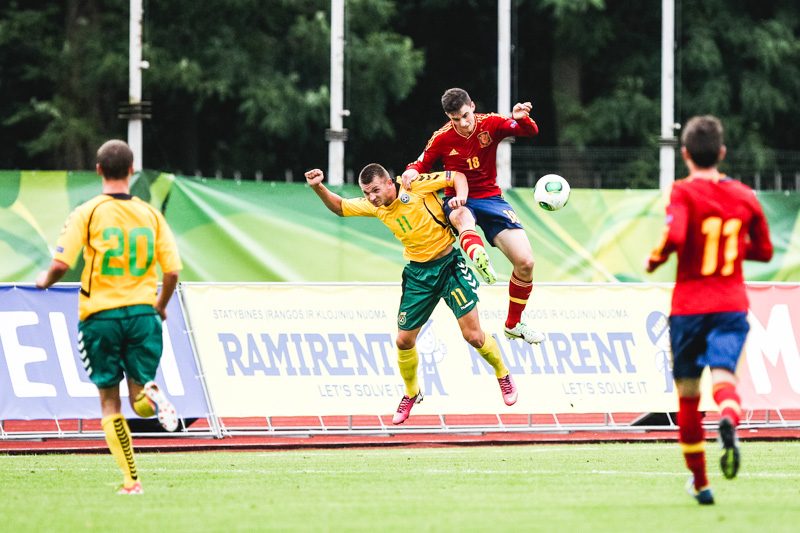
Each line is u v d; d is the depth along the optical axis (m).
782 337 48.88
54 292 45.38
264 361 46.47
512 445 47.19
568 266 55.97
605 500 29.52
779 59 109.94
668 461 39.78
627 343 48.41
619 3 114.50
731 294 26.06
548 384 47.53
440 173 36.72
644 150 104.19
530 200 55.94
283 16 101.94
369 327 47.28
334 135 55.66
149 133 108.12
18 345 44.84
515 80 59.16
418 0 117.00
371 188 36.94
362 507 28.38
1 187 51.03
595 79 118.88
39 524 25.98
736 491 31.20
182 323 46.16
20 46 104.44
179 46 98.12
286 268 53.16
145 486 32.94
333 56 56.06
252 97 96.56
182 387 45.81
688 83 110.94
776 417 51.44
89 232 29.61
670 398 48.22
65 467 38.50
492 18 118.69
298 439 48.12
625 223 56.53
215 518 26.69
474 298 37.78
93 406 45.06
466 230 36.06
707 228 25.98
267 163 111.31
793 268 57.97
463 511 27.66
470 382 47.22
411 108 120.50
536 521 25.89
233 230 52.78
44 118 101.81
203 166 113.44
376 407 46.75
